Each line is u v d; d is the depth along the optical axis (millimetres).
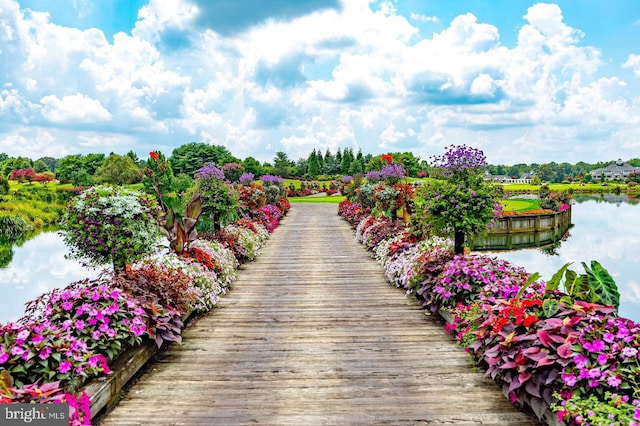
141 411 2590
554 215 18141
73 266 10039
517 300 3000
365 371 3160
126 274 3777
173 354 3518
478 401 2701
